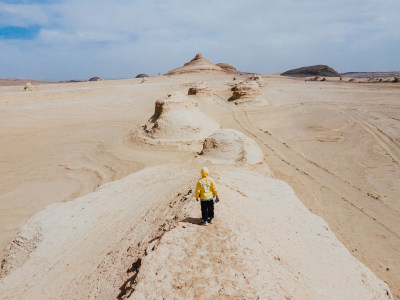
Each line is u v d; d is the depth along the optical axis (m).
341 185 16.89
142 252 5.96
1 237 12.46
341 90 60.47
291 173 18.75
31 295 6.72
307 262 6.04
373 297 5.71
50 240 8.79
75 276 6.83
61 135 30.64
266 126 32.81
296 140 26.67
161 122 25.41
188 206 6.84
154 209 9.01
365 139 25.45
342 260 6.76
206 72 122.69
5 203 15.85
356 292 5.61
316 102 45.34
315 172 18.94
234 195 8.48
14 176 19.92
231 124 34.16
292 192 11.02
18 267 8.23
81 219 9.87
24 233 9.22
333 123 31.42
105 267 6.53
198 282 4.31
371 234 11.98
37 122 36.44
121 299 4.37
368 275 6.52
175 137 24.34
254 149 16.89
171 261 4.75
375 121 30.55
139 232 7.59
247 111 41.09
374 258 10.41
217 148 16.64
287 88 65.75
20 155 24.41
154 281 4.34
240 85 47.34
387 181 17.25
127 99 53.28
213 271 4.50
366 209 14.09
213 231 5.54
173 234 5.48
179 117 25.50
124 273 5.55
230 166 14.77
